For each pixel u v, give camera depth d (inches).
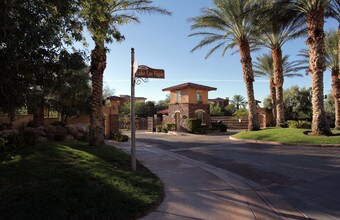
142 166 371.2
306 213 217.9
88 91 884.0
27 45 225.3
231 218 200.1
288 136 717.3
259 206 229.5
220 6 874.1
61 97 798.5
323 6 698.8
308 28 726.5
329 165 403.9
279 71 1054.4
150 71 320.2
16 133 502.3
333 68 1098.7
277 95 1064.2
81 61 293.1
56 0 277.6
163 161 434.6
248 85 946.1
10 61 226.8
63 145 471.5
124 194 226.2
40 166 292.2
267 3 751.7
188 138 949.8
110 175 278.2
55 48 263.1
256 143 713.6
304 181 317.1
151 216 196.7
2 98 302.2
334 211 222.5
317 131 708.0
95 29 374.0
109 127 931.3
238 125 1603.1
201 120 1316.4
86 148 453.7
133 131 323.6
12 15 236.1
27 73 250.8
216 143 740.0
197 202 230.5
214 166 411.2
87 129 816.9
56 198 205.3
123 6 572.7
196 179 310.2
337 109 1095.0
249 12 836.6
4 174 262.1
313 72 721.6
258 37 1025.5
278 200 249.8
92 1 348.5
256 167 399.2
